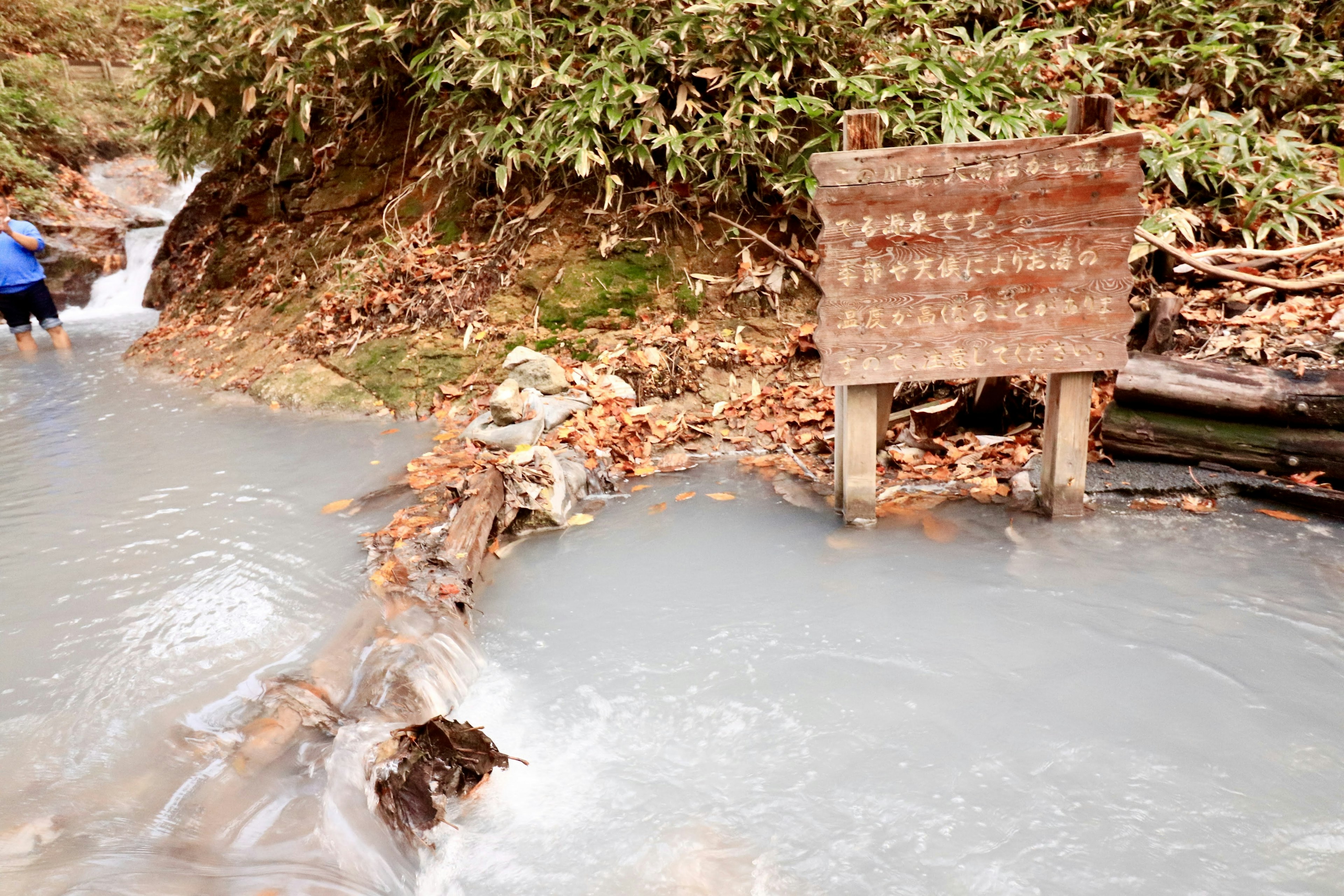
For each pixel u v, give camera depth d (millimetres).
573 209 5641
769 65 5422
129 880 1883
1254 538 3400
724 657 2799
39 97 12227
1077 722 2418
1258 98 5898
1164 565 3234
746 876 1967
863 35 5395
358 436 4895
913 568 3305
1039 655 2729
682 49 5332
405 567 3188
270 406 5523
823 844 2047
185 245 9000
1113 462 3947
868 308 3406
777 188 5184
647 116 5258
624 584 3293
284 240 7074
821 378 3797
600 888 1961
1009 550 3408
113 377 6598
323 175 6984
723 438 4555
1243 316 4387
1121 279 3381
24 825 2059
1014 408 4438
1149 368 3850
